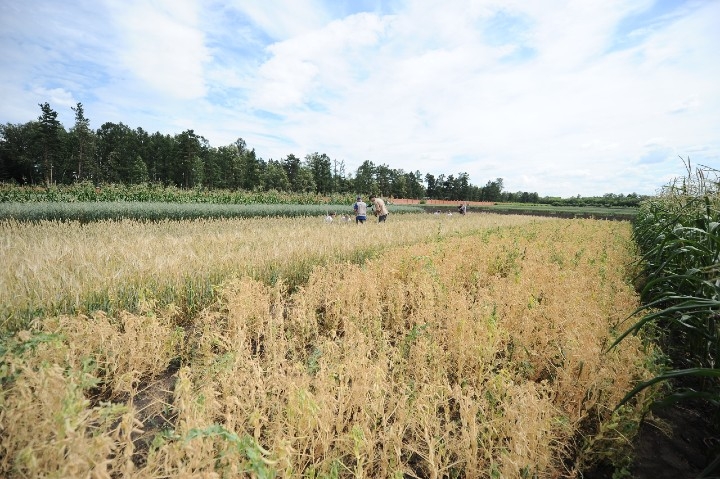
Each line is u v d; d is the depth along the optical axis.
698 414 3.40
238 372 3.18
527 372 3.61
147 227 12.73
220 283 5.79
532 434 2.40
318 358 3.77
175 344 4.23
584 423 3.10
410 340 4.09
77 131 77.56
